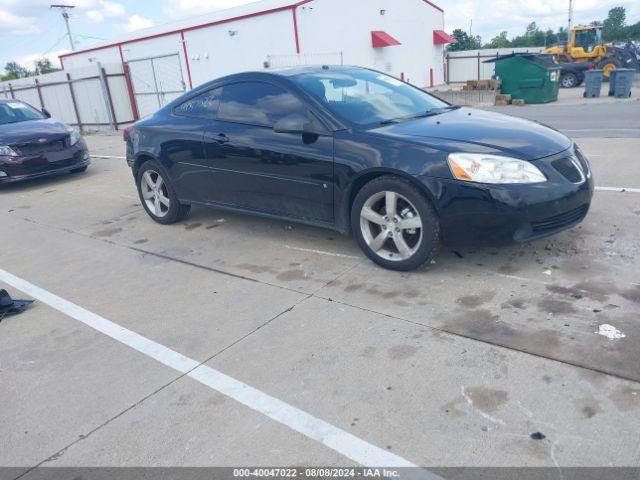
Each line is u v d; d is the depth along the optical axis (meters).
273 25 22.16
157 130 5.85
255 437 2.61
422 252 4.05
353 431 2.58
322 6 23.20
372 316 3.64
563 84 23.81
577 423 2.48
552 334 3.20
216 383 3.08
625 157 7.38
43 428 2.84
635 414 2.49
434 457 2.37
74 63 30.77
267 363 3.22
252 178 4.99
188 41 24.47
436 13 33.12
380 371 3.02
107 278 4.86
